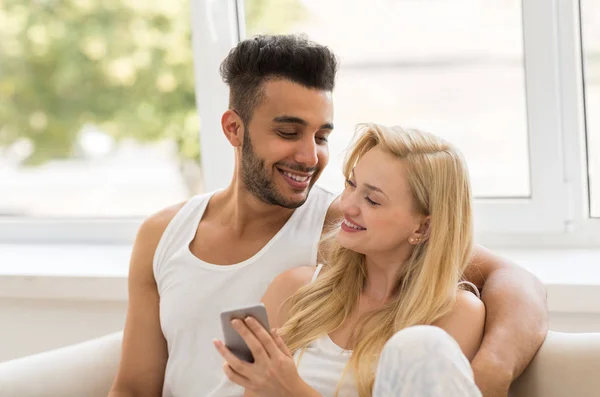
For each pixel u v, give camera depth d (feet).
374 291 6.10
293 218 6.60
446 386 4.59
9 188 10.01
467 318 5.72
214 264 6.53
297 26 8.56
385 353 4.73
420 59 8.29
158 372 6.66
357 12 8.37
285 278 6.27
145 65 9.44
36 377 6.21
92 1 9.61
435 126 8.35
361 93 8.47
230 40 8.68
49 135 9.90
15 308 8.55
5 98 9.98
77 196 9.83
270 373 5.05
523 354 5.46
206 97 8.82
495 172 8.29
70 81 9.72
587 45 7.89
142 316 6.70
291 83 6.04
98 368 6.55
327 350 5.88
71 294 8.21
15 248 9.50
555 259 7.83
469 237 5.89
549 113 7.93
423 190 5.74
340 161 8.56
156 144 9.51
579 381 5.47
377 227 5.76
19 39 9.89
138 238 6.84
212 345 6.40
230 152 8.86
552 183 8.04
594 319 7.13
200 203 6.84
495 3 8.02
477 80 8.18
